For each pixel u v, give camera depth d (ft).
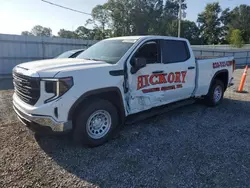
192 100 18.93
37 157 10.94
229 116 17.88
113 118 12.66
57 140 12.75
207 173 9.85
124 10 160.86
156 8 164.14
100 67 11.73
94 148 12.00
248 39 196.24
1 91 27.61
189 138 13.44
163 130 14.60
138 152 11.62
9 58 47.32
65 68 10.93
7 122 15.38
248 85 33.45
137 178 9.44
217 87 20.58
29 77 10.68
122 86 12.67
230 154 11.55
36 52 50.90
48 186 8.80
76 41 56.59
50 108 10.36
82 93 10.96
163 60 15.03
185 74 16.74
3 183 8.89
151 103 14.52
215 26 213.66
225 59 21.07
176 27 158.51
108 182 9.16
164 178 9.46
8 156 10.93
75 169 10.02
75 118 11.50
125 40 14.61
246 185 9.03
